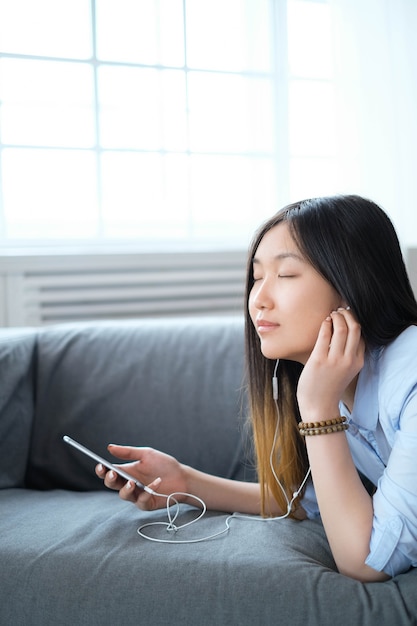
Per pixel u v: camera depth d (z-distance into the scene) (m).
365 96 2.37
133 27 2.28
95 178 2.26
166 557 1.08
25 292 2.14
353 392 1.24
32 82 2.20
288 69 2.39
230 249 2.31
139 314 2.26
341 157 2.39
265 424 1.30
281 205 2.41
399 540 1.02
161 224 2.32
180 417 1.60
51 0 2.20
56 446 1.59
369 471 1.31
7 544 1.14
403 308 1.16
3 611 1.07
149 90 2.30
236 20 2.37
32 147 2.20
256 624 0.99
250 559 1.07
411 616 0.97
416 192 2.38
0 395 1.55
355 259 1.12
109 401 1.62
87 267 2.18
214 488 1.33
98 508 1.34
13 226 2.19
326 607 0.98
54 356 1.67
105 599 1.04
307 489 1.32
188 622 1.01
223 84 2.37
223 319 1.82
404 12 2.36
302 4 2.42
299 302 1.13
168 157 2.32
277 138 2.40
